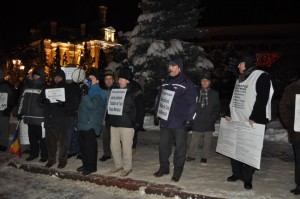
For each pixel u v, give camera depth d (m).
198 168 6.75
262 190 5.36
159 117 5.91
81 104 6.19
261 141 4.99
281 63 31.27
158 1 17.92
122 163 6.60
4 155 7.95
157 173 6.03
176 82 5.71
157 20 17.75
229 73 32.66
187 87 5.65
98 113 6.19
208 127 7.16
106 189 5.70
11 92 8.51
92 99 6.10
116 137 6.22
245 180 5.41
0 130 8.45
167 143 5.96
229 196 5.00
